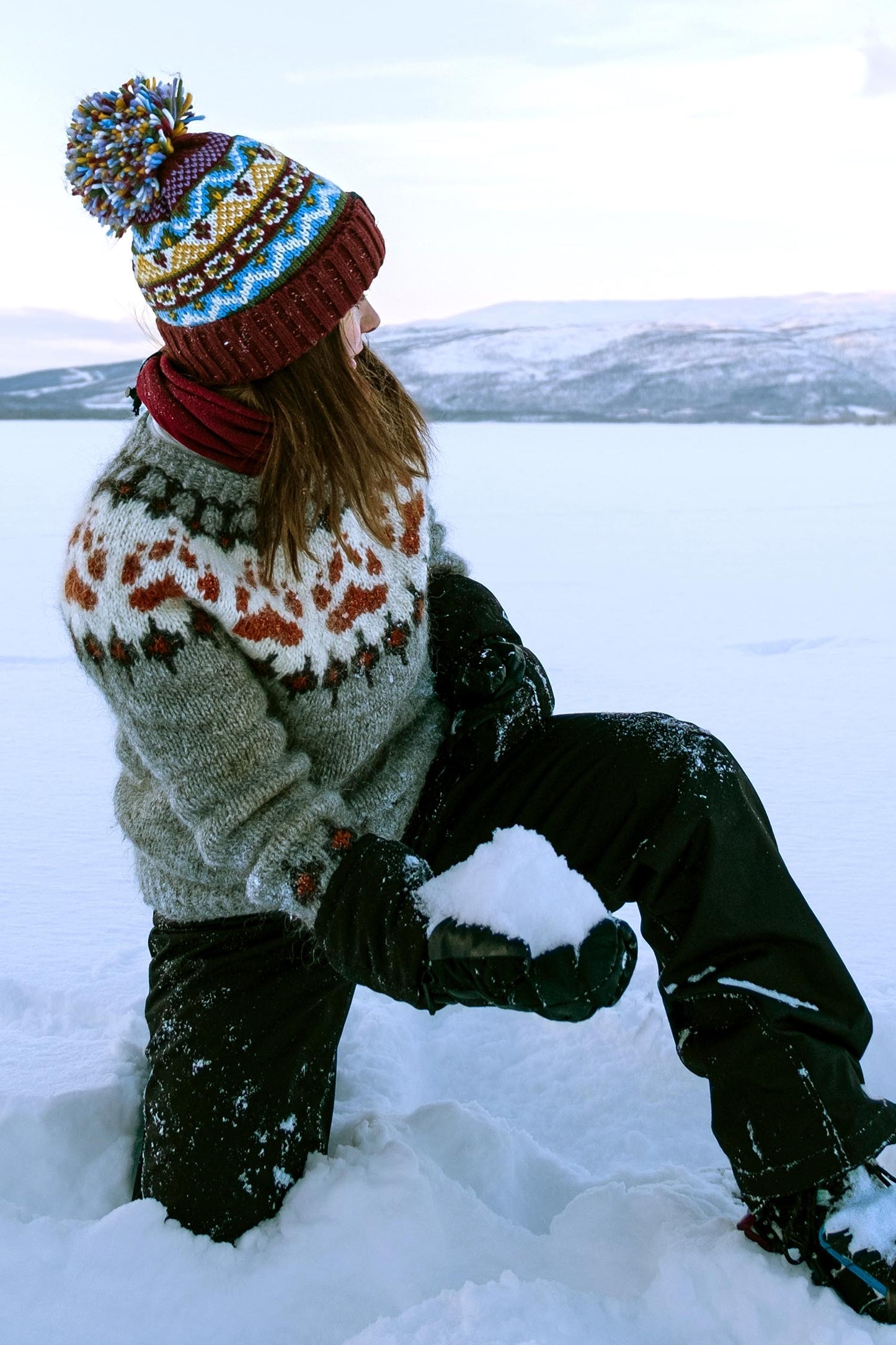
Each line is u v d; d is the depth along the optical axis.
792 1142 1.42
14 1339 1.39
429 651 1.71
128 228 1.42
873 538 10.77
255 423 1.42
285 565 1.45
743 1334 1.38
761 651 5.85
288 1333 1.44
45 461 22.81
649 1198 1.61
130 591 1.38
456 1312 1.38
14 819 3.41
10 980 2.29
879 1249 1.39
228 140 1.40
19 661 5.66
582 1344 1.35
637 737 1.58
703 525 11.87
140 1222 1.54
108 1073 1.90
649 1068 2.05
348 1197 1.58
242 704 1.40
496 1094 2.04
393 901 1.32
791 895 1.50
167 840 1.56
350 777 1.60
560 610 6.99
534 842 1.34
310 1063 1.65
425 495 1.69
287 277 1.38
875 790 3.57
